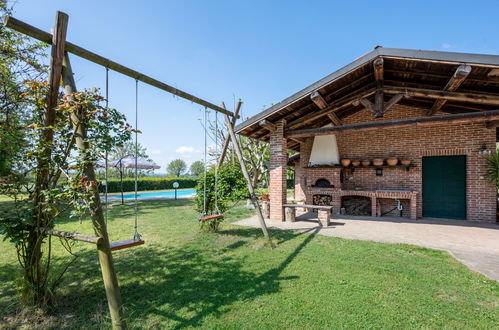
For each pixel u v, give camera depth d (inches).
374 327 87.7
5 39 135.2
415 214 292.2
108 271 88.2
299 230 241.8
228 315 95.9
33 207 98.0
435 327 87.6
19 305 102.5
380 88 238.1
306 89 237.6
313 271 136.6
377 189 333.1
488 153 270.7
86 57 101.2
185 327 88.8
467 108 279.9
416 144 312.3
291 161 522.6
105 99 101.7
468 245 185.2
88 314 98.1
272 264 147.9
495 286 117.7
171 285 122.0
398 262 149.6
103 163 101.0
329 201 365.4
